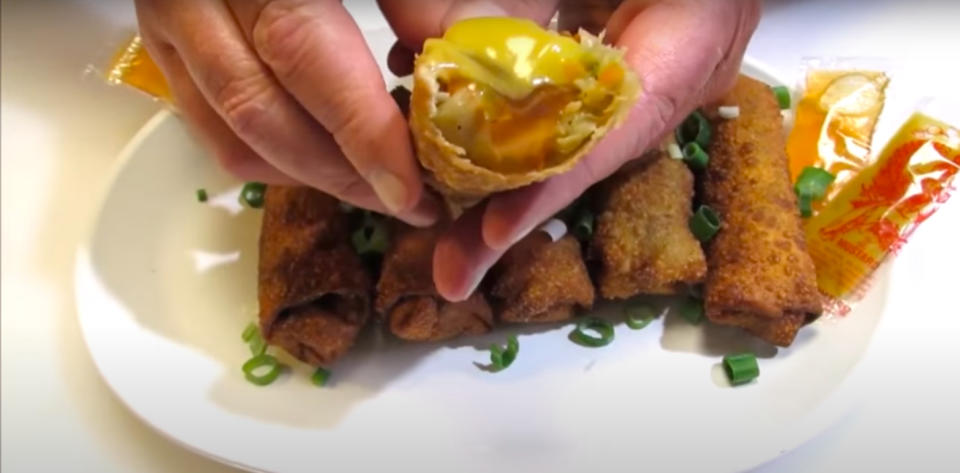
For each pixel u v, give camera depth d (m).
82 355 0.32
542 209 0.24
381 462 0.28
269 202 0.33
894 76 0.36
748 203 0.33
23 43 0.41
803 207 0.33
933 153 0.33
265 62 0.24
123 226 0.34
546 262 0.31
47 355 0.32
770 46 0.38
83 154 0.37
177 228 0.35
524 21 0.22
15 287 0.34
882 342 0.29
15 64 0.40
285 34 0.23
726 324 0.31
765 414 0.29
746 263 0.31
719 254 0.32
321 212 0.32
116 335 0.31
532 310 0.31
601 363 0.31
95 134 0.38
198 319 0.32
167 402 0.29
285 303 0.30
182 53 0.25
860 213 0.32
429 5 0.28
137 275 0.33
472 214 0.26
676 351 0.31
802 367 0.30
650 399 0.30
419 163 0.23
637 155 0.30
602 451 0.28
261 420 0.29
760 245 0.31
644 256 0.31
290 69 0.23
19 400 0.31
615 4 0.35
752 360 0.30
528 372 0.31
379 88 0.23
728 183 0.34
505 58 0.21
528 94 0.21
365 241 0.32
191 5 0.25
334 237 0.32
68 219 0.35
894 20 0.39
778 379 0.30
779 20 0.39
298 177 0.27
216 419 0.29
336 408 0.30
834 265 0.32
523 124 0.21
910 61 0.37
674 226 0.32
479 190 0.24
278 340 0.30
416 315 0.30
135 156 0.35
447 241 0.26
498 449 0.28
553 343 0.31
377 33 0.38
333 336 0.30
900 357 0.29
